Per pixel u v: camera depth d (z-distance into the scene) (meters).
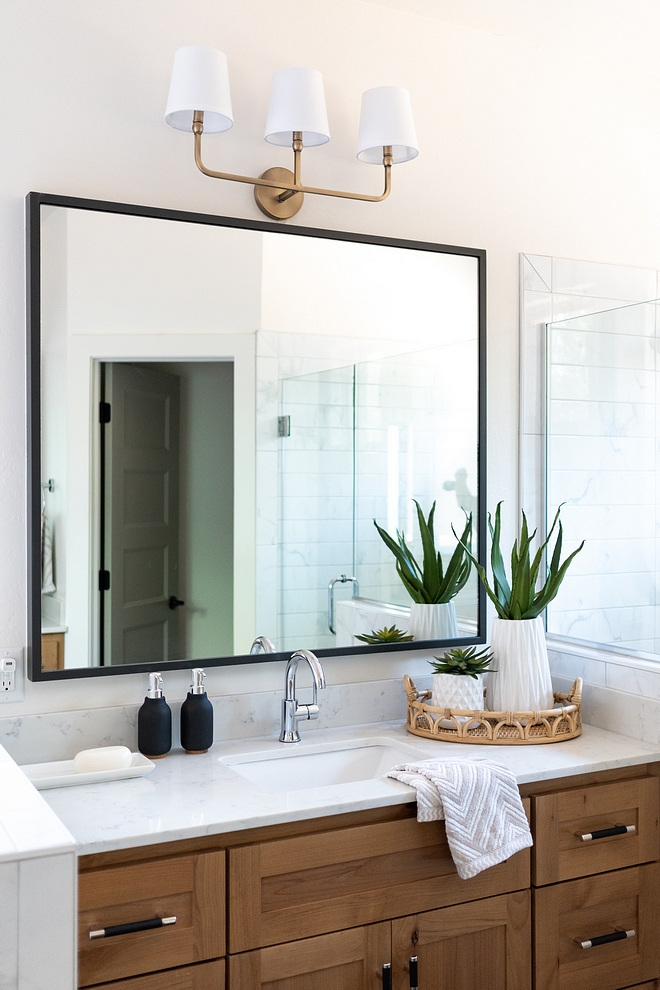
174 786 1.72
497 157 2.41
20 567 1.87
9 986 1.04
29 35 1.87
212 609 2.03
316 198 2.17
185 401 2.00
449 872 1.75
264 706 2.09
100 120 1.94
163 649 1.97
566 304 2.52
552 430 2.47
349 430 2.18
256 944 1.56
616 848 1.95
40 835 1.11
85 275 1.90
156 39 1.99
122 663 1.93
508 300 2.44
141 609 1.95
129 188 1.97
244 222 2.05
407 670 2.29
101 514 1.91
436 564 2.30
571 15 2.28
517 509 2.47
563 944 1.88
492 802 1.73
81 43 1.92
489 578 2.38
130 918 1.46
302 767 2.00
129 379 1.94
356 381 2.19
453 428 2.32
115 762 1.77
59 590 1.87
